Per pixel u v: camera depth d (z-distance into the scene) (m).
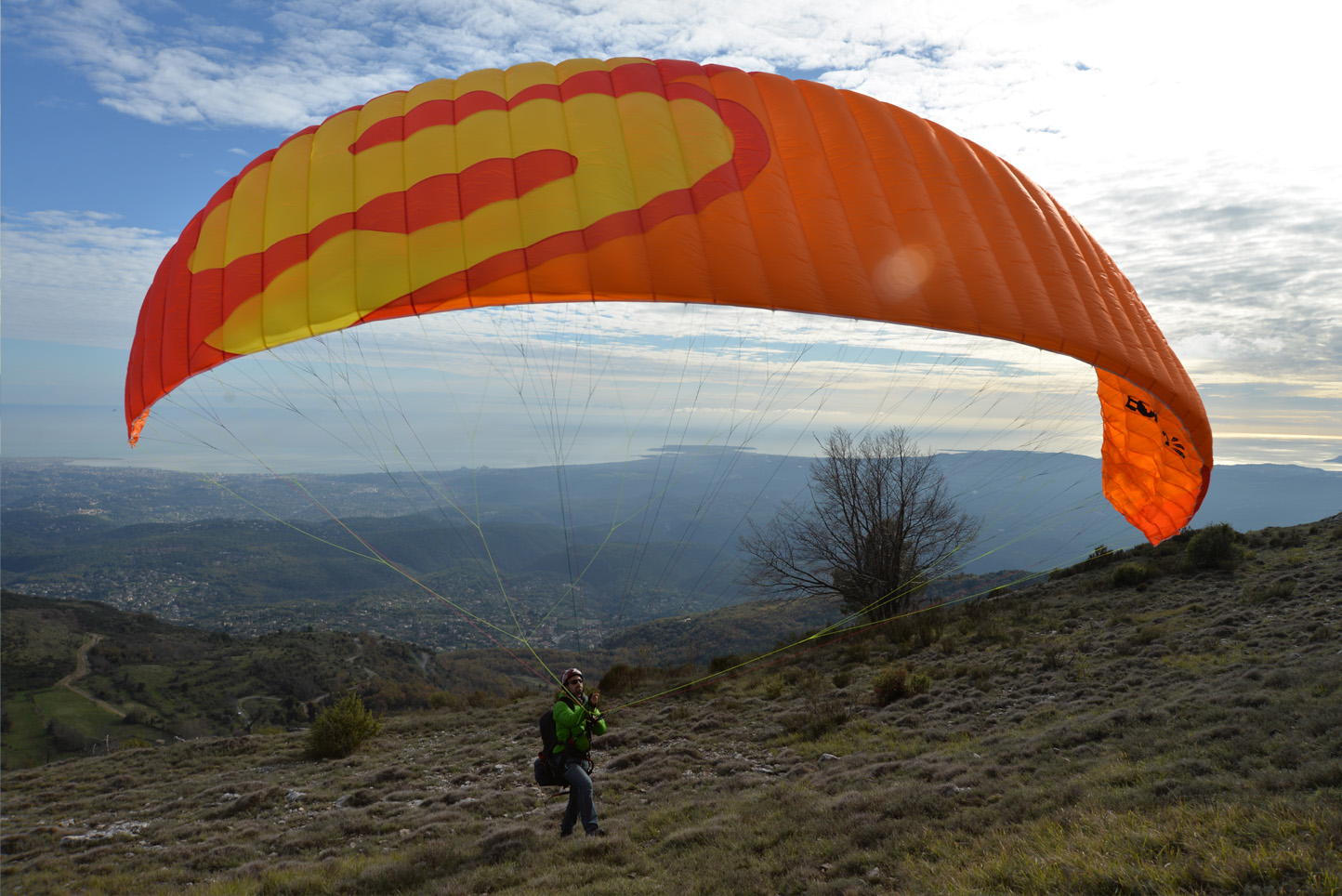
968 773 9.66
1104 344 7.11
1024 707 13.95
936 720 14.21
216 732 53.59
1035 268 7.43
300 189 7.36
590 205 6.69
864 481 28.55
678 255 6.43
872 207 7.25
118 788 18.81
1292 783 6.70
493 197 6.82
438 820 12.07
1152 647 16.77
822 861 7.48
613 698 23.91
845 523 29.17
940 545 27.75
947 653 21.41
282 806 14.66
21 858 12.92
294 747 21.77
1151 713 10.64
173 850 12.10
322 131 7.88
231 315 6.84
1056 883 5.36
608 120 7.39
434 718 24.36
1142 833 5.91
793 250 6.68
